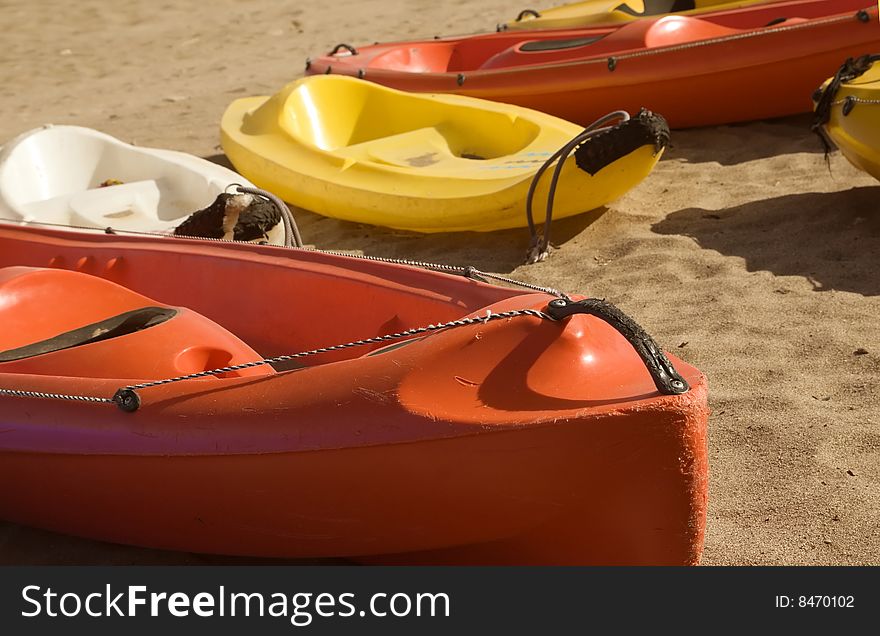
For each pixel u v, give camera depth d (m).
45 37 12.25
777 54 6.25
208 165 5.85
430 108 6.41
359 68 7.42
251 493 2.61
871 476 3.10
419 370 2.50
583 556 2.57
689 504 2.44
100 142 6.05
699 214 5.39
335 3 13.24
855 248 4.74
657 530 2.46
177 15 13.02
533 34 7.89
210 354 3.17
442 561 2.77
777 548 2.86
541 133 5.79
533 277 4.84
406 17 12.18
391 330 3.27
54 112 9.30
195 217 4.60
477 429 2.38
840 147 5.12
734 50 6.33
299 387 2.59
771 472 3.17
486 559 2.70
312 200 5.76
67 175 5.98
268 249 3.76
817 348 3.86
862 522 2.92
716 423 3.44
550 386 2.44
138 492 2.75
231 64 10.68
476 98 6.77
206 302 3.81
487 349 2.50
